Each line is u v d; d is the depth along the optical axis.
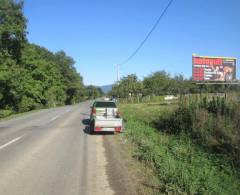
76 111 45.50
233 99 15.36
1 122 28.44
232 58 39.28
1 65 45.22
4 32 49.38
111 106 20.08
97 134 18.98
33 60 64.62
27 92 59.69
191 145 13.75
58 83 97.19
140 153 12.28
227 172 10.18
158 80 77.81
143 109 40.00
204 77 38.44
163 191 7.94
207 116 15.19
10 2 50.78
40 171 9.92
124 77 77.44
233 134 12.55
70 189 8.16
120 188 8.22
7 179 9.03
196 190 7.75
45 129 21.66
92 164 10.88
